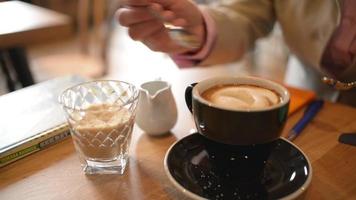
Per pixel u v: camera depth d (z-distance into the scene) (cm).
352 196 45
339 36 72
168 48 65
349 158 52
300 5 75
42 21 112
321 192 46
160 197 45
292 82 95
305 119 61
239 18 78
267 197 41
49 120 59
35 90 69
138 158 53
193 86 45
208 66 82
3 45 100
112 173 49
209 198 41
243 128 41
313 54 76
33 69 178
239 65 191
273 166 46
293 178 43
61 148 55
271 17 84
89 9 208
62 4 318
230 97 44
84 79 74
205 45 72
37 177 49
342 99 81
